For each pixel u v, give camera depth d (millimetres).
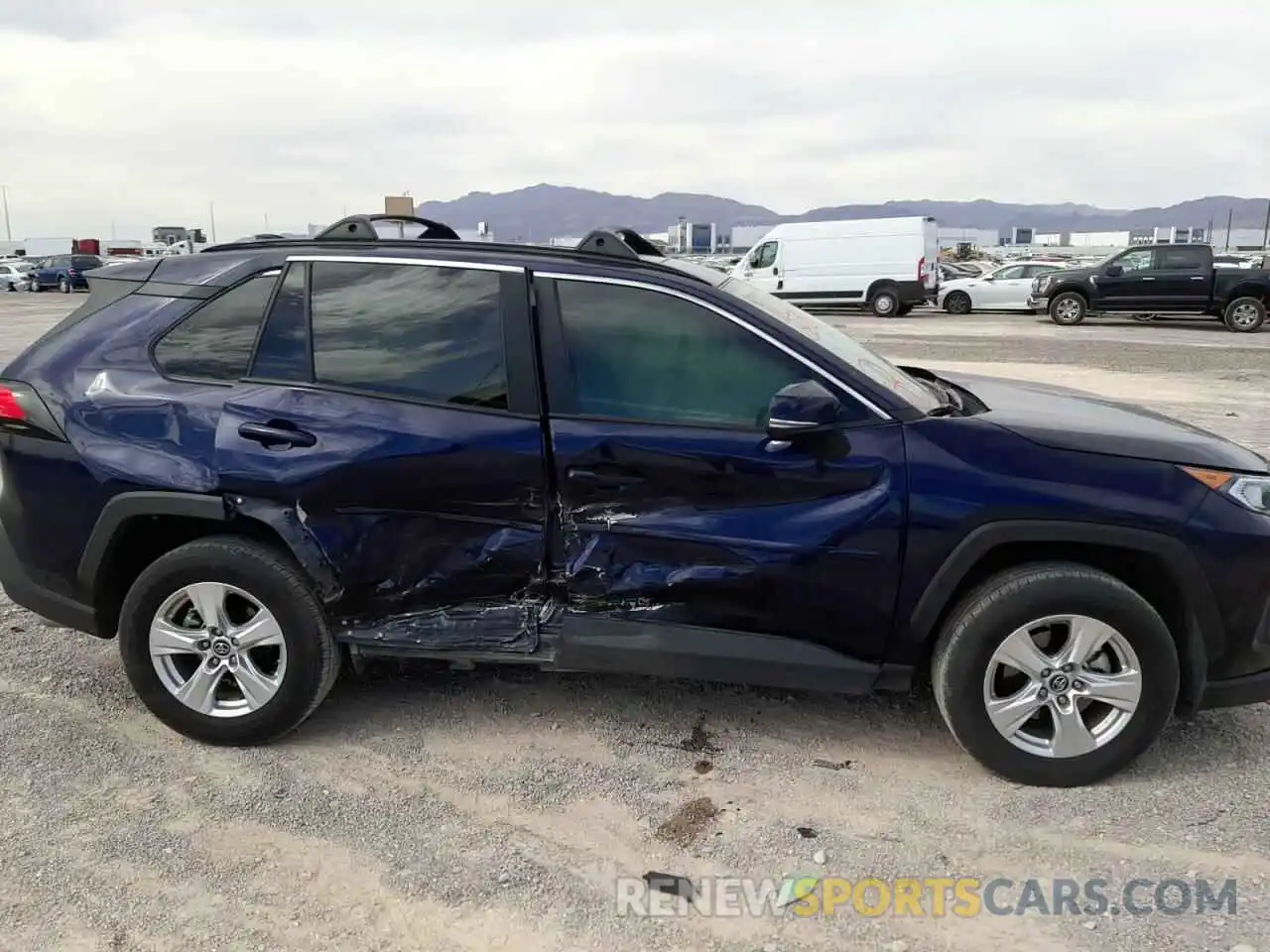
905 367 4535
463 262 3371
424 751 3498
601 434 3211
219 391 3422
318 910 2670
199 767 3395
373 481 3285
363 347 3391
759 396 3203
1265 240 89812
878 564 3137
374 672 4105
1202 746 3512
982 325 23328
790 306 3812
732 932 2590
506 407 3279
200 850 2930
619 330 3271
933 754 3475
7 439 3553
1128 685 3135
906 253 26078
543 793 3229
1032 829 3023
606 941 2557
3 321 24062
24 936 2562
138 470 3381
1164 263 21859
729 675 3279
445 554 3330
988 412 3443
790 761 3426
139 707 3818
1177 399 11250
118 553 3537
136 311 3584
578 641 3336
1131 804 3146
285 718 3449
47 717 3730
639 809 3137
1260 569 3082
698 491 3193
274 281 3490
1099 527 3047
